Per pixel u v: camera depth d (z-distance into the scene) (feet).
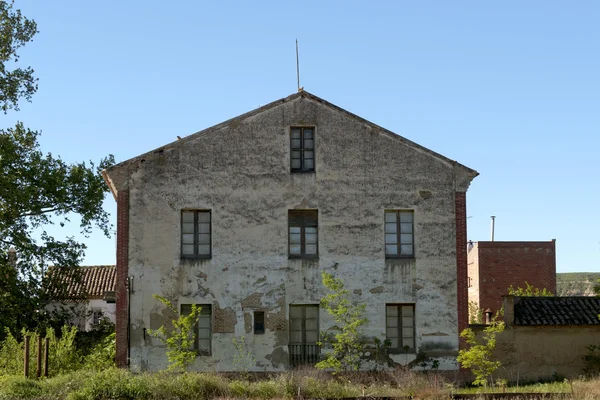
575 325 94.73
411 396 72.02
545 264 158.61
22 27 122.21
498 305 156.35
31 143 128.98
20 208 125.39
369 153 97.71
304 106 97.81
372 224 96.68
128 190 95.04
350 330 89.76
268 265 95.20
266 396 74.54
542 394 70.59
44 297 130.41
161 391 73.97
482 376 83.56
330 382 77.66
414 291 96.07
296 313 95.20
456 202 97.91
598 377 86.33
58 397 74.59
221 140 96.53
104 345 106.93
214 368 92.94
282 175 96.63
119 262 93.97
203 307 94.38
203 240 95.61
